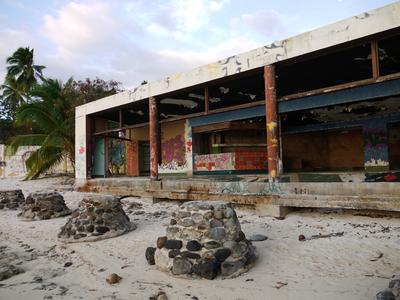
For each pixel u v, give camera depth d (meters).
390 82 8.29
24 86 33.03
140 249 5.49
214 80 8.93
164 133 15.02
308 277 4.07
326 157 16.98
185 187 9.23
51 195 8.93
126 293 3.84
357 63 9.23
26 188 14.98
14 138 17.42
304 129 15.06
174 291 3.84
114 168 17.53
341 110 12.08
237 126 13.48
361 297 3.46
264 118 13.59
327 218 6.81
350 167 16.27
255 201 7.63
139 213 8.59
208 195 8.62
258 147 14.38
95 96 23.41
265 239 5.66
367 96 8.60
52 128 16.97
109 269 4.66
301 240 5.52
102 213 6.46
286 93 12.12
